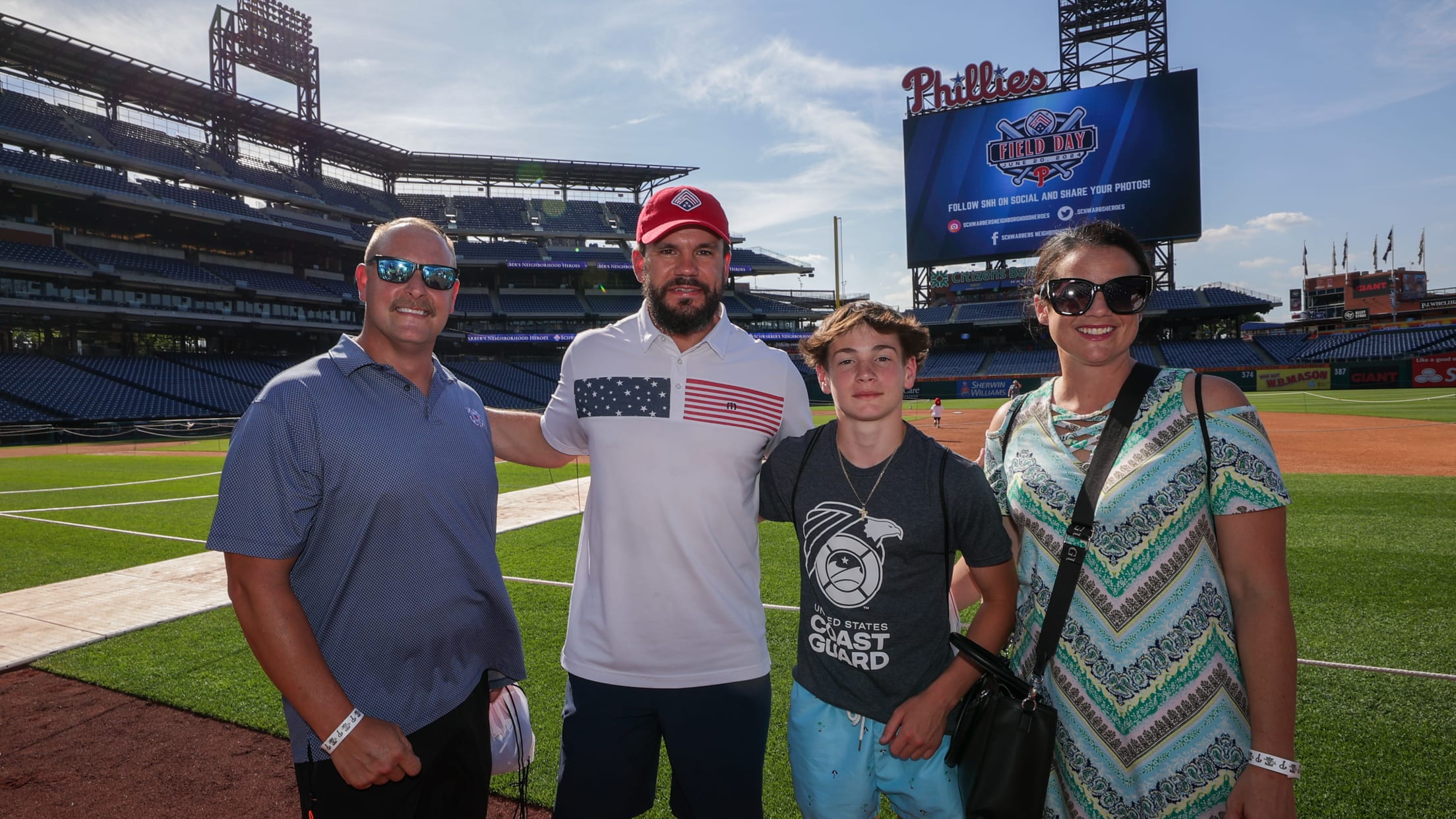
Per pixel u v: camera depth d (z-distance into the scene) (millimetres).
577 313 49469
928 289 49406
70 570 6547
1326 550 6371
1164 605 1545
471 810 2072
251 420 1745
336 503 1793
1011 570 1905
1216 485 1542
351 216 45094
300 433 1754
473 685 2029
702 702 2111
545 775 3119
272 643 1659
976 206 39500
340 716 1658
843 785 1945
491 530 2113
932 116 40125
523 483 12359
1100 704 1583
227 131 40281
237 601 1709
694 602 2092
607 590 2131
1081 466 1678
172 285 34125
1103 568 1588
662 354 2193
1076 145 37219
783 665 4242
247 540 1661
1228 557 1567
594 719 2129
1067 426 1752
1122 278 1636
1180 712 1524
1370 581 5414
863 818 1984
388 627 1843
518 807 2924
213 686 4016
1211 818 1507
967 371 46438
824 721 1977
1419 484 10078
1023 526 1757
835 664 1973
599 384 2209
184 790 3029
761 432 2201
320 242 41375
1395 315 61500
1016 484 1786
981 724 1676
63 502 10758
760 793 2182
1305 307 81375
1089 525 1605
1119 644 1566
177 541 7750
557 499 10383
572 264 49875
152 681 4086
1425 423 19703
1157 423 1599
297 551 1739
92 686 4039
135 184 34031
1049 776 1713
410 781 1874
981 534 1850
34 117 32844
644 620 2090
